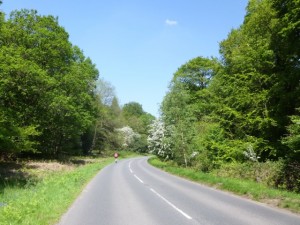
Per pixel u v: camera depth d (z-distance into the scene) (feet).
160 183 72.02
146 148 354.74
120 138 275.80
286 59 82.89
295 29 71.67
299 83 79.41
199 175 79.05
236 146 91.15
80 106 152.76
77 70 146.20
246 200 46.55
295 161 58.70
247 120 92.07
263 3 92.48
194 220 32.63
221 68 128.26
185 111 126.00
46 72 120.06
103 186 65.82
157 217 34.35
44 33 124.98
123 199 48.01
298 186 57.36
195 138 114.11
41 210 36.24
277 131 87.20
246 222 31.48
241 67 99.45
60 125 145.69
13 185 68.18
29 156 145.89
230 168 79.97
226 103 110.32
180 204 42.98
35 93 116.26
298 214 35.73
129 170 118.01
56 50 130.72
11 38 119.24
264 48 87.86
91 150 239.71
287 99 80.94
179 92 129.90
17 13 127.85
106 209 39.55
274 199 44.37
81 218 34.01
